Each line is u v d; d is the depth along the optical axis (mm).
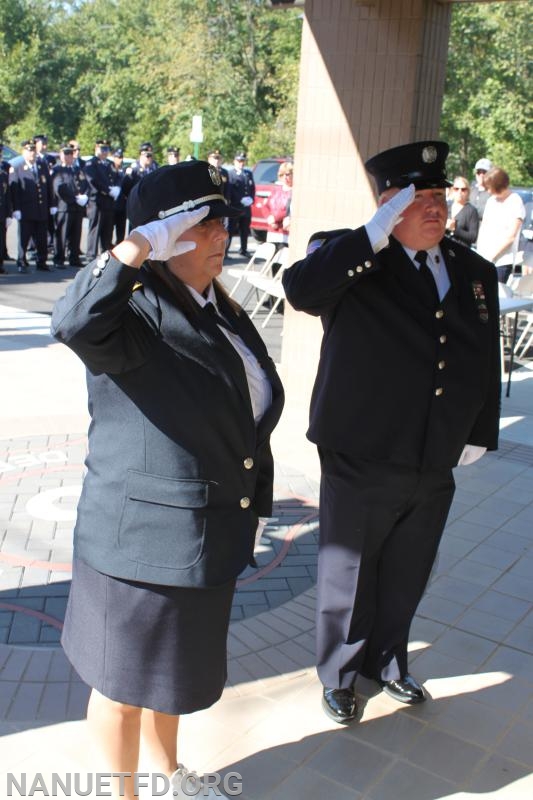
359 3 5324
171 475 2025
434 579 4012
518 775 2693
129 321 1932
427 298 2666
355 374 2688
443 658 3355
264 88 32969
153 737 2402
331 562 2846
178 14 33688
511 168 22391
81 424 5836
